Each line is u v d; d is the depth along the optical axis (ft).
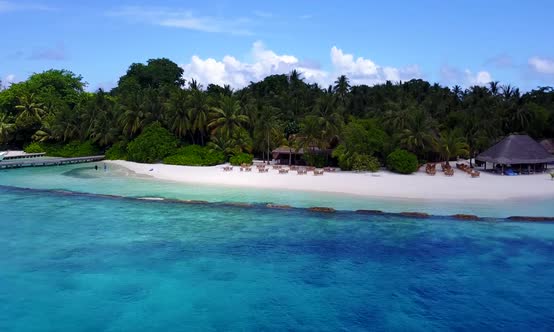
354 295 79.20
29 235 111.14
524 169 212.84
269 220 124.16
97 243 105.29
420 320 70.85
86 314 72.18
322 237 109.50
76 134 310.65
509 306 75.31
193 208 137.59
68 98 374.43
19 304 75.36
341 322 70.18
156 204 143.23
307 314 72.64
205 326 69.00
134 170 222.69
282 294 79.56
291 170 214.69
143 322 69.97
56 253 98.53
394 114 236.22
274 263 93.56
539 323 70.03
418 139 213.25
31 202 147.33
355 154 208.23
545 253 98.68
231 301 76.95
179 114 260.42
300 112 317.83
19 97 329.72
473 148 230.68
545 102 325.83
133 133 277.23
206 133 270.87
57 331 67.26
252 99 287.89
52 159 268.21
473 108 303.48
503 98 336.49
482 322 70.28
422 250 100.73
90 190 167.22
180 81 476.95
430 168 204.64
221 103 259.60
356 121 239.30
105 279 85.25
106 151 286.05
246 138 255.09
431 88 392.47
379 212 129.49
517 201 141.69
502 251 100.01
